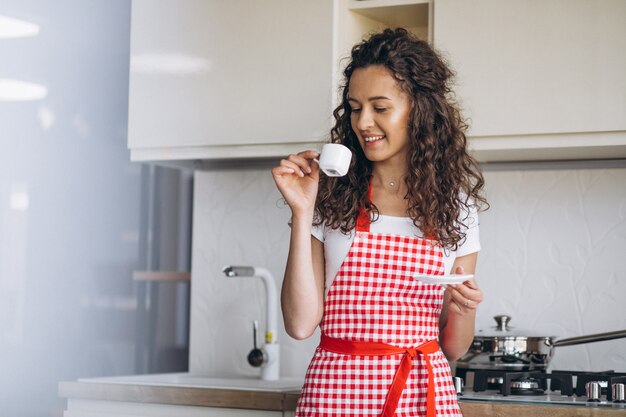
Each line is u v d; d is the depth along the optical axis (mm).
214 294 2906
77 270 3113
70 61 3117
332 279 1761
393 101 1707
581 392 2178
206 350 2898
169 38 2625
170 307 3479
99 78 3254
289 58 2459
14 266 2875
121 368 3270
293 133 2443
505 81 2236
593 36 2162
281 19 2475
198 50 2584
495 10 2254
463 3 2285
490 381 2295
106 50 3295
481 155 2439
